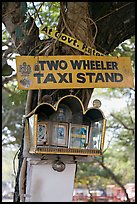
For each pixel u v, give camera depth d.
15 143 9.09
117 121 9.17
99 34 2.77
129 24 2.91
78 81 2.15
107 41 2.85
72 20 2.29
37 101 2.30
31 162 2.15
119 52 5.22
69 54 2.26
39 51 2.31
